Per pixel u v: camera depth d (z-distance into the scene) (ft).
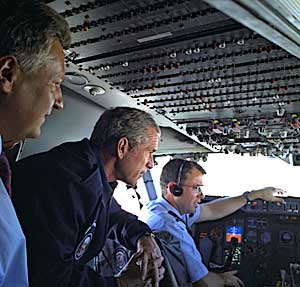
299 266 8.03
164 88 5.61
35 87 3.02
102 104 6.70
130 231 5.78
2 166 2.88
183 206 8.07
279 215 8.45
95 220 4.35
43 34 2.99
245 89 5.32
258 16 2.18
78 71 5.43
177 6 3.75
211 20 3.90
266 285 8.15
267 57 4.40
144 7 3.85
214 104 5.98
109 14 4.04
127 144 4.97
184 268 7.31
